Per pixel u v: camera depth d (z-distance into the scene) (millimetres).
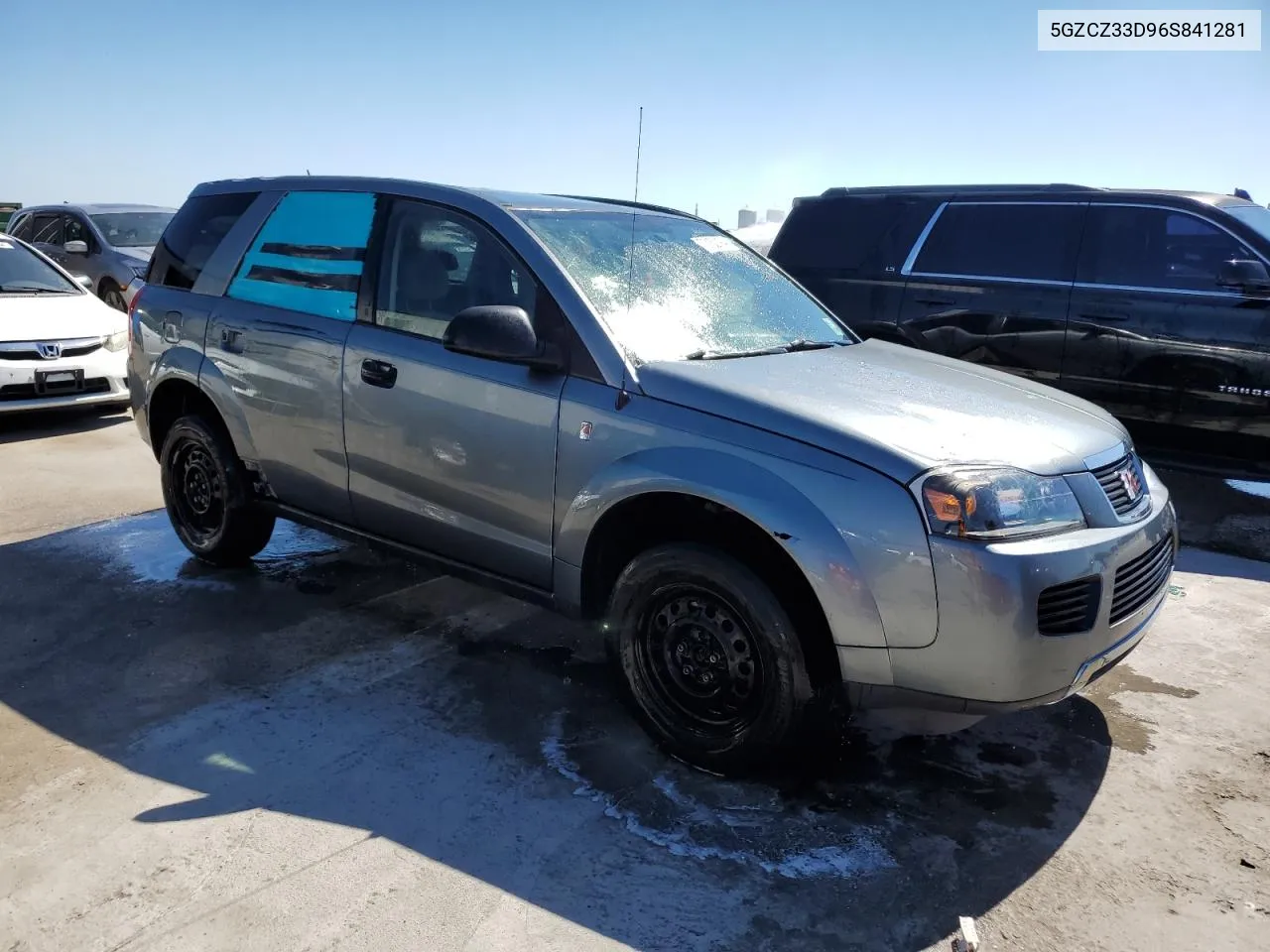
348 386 3766
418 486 3625
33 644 3859
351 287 3885
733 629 2910
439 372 3480
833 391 3070
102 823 2725
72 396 7566
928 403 3082
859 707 2807
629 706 3186
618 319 3273
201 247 4582
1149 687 3689
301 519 4223
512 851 2643
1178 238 5797
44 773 2969
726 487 2785
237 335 4219
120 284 12328
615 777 3006
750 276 4117
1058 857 2674
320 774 2992
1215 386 5609
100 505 5730
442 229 3672
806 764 3094
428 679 3625
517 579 3480
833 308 6922
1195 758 3195
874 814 2846
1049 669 2635
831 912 2439
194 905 2408
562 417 3164
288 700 3443
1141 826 2820
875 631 2656
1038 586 2562
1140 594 2936
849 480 2668
